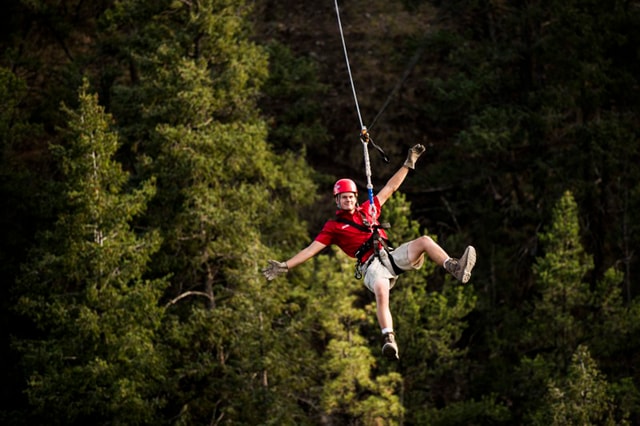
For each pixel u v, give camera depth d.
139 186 47.56
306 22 80.69
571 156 57.88
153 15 51.41
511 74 63.53
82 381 41.84
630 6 62.16
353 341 46.88
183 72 47.00
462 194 65.81
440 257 16.39
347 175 70.88
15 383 53.78
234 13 52.69
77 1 70.62
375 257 17.02
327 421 48.66
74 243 43.22
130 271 43.69
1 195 55.31
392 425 46.00
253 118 51.31
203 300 50.97
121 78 68.12
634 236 56.97
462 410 48.72
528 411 48.91
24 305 43.56
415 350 49.31
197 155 46.06
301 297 51.28
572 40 58.53
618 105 61.19
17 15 66.94
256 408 45.19
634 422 50.66
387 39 77.50
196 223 46.38
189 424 45.28
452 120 70.50
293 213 53.78
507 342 53.72
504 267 58.94
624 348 50.00
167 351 45.50
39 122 62.22
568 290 49.59
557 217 50.31
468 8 66.94
